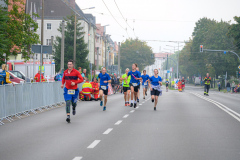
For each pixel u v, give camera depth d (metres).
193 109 26.47
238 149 11.34
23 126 17.08
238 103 34.81
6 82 23.20
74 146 11.84
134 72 27.17
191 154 10.54
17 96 21.17
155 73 25.33
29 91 23.33
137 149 11.30
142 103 32.62
